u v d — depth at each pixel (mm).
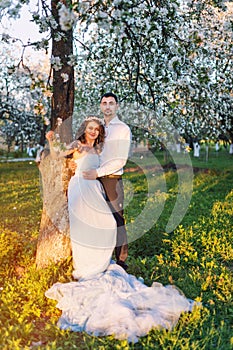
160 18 5613
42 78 5750
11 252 6387
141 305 4734
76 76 8383
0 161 28094
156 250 7160
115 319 4457
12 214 10797
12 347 3992
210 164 26078
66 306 4781
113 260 6047
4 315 4641
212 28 7617
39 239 6090
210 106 9062
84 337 4129
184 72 6414
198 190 14641
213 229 8281
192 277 5684
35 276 5500
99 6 4656
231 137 15047
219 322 4688
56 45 5797
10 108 18828
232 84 8734
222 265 6586
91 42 7430
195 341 4152
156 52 6281
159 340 4164
